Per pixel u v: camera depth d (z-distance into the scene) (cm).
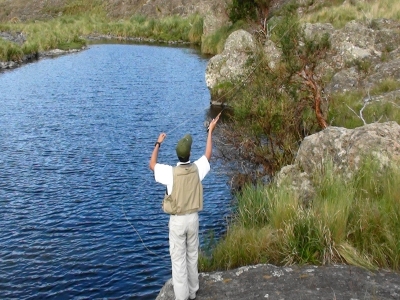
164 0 6888
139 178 1373
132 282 862
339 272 636
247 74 1374
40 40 4591
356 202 748
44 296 827
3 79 3023
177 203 550
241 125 1259
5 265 922
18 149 1628
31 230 1062
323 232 689
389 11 2698
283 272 645
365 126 905
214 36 4322
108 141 1731
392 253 654
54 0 7975
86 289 844
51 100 2411
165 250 975
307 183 890
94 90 2667
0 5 8138
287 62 1261
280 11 3612
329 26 2430
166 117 2095
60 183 1334
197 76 3133
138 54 4294
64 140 1739
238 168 1277
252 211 864
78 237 1031
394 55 1950
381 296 581
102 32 6269
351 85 1712
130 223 1095
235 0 3894
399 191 741
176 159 1540
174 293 618
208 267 716
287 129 1209
